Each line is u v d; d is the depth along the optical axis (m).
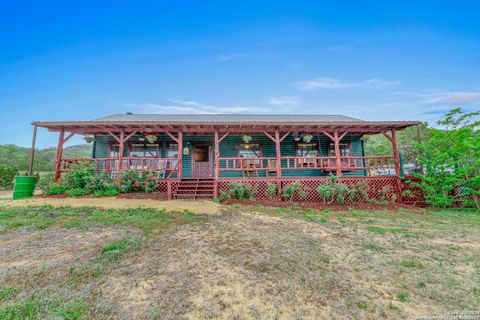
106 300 2.20
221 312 2.06
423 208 8.21
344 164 12.53
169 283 2.57
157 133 11.52
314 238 4.41
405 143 20.83
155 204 7.51
